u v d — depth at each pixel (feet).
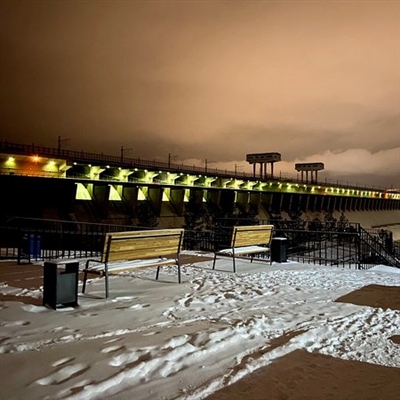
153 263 26.84
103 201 180.04
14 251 52.54
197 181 267.59
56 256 44.80
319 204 356.38
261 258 45.09
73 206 161.07
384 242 83.66
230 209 216.74
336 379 13.17
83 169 204.33
